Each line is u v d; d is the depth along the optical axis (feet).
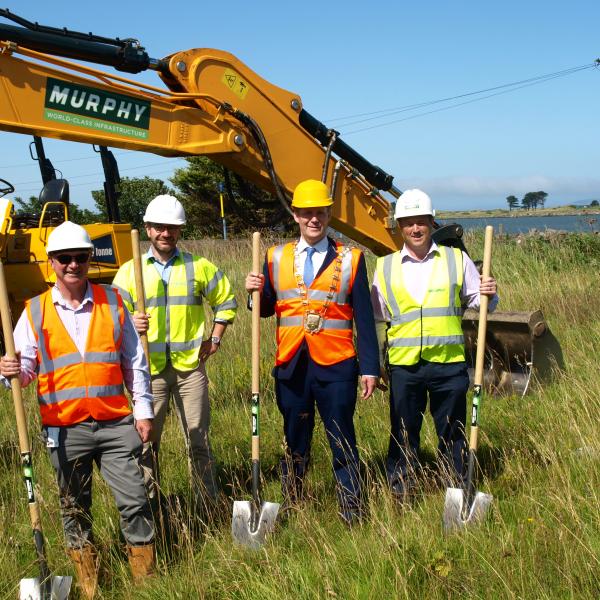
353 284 14.97
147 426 13.48
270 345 30.09
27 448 12.66
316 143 23.26
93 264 25.16
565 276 38.27
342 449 14.96
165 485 17.46
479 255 45.68
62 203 24.93
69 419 12.93
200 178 103.81
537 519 13.58
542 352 22.36
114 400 13.16
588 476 15.23
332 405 14.96
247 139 21.65
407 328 15.55
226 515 15.58
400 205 15.48
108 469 13.19
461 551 13.05
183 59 20.63
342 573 12.59
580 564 12.02
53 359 12.98
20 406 12.57
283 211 22.95
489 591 11.70
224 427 21.01
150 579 13.21
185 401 16.31
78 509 13.21
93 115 18.85
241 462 18.62
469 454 14.82
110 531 15.07
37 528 12.68
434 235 24.34
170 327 16.06
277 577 12.63
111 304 13.35
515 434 18.25
